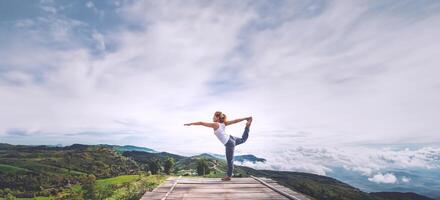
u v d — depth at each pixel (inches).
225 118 382.6
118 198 441.4
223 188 349.4
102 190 581.6
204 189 342.3
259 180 404.5
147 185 410.3
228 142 388.8
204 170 3193.9
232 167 409.7
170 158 4106.8
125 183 555.8
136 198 381.7
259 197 293.1
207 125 376.8
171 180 411.5
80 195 3016.7
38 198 4896.7
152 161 4079.7
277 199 283.7
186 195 304.2
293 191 314.3
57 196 4288.9
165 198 283.1
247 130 395.2
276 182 386.0
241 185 373.7
